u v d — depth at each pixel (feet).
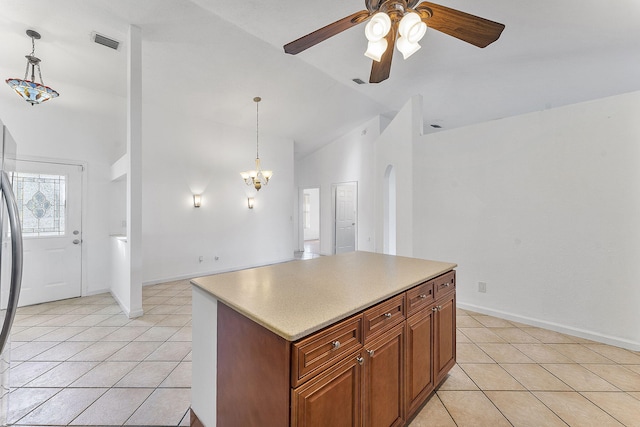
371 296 4.46
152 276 15.15
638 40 7.95
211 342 4.78
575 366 7.18
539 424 5.30
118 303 12.17
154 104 15.19
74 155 13.05
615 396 6.04
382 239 17.54
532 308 9.55
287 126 19.83
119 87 13.09
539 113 9.32
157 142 15.34
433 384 5.89
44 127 12.30
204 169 17.26
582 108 8.57
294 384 3.19
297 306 3.99
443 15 5.15
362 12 5.36
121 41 10.18
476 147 10.62
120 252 11.92
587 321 8.61
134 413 5.64
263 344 3.58
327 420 3.54
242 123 18.47
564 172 8.90
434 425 5.29
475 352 7.89
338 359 3.72
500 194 10.11
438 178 11.58
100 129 13.70
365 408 4.11
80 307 11.72
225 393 4.37
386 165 16.57
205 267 17.31
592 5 6.35
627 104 7.90
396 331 4.81
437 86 12.23
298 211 27.91
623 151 7.98
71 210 13.02
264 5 7.47
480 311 10.59
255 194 19.88
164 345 8.44
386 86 12.48
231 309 4.24
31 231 12.08
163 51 11.10
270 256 20.83
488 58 9.56
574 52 8.90
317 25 8.27
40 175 12.26
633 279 7.93
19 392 6.24
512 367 7.17
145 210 14.93
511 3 6.54
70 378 6.77
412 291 5.29
